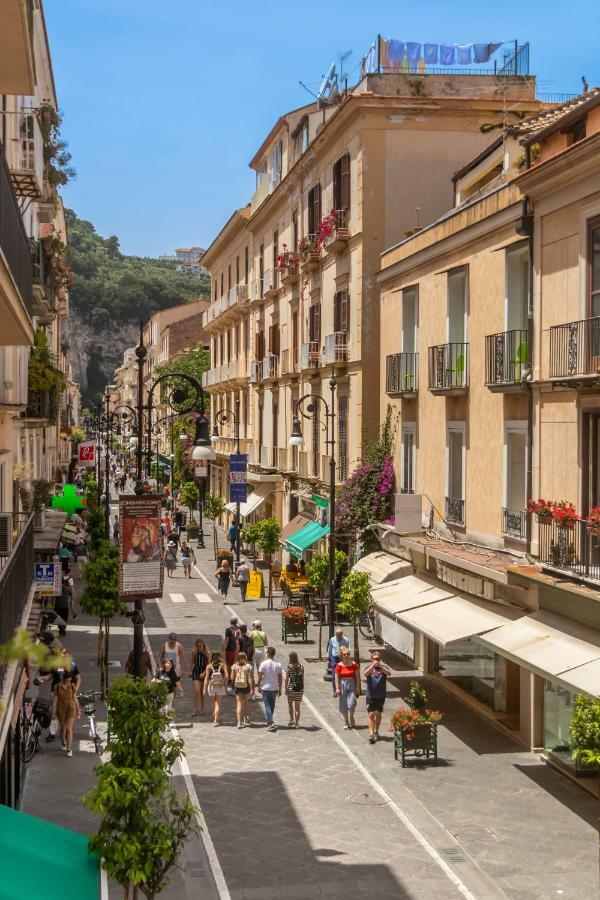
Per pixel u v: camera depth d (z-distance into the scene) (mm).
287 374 37812
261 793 14602
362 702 20359
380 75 29172
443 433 21531
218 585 34969
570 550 15094
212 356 63062
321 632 25391
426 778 15250
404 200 28625
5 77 12992
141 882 8867
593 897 11016
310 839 12820
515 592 17016
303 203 36094
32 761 16219
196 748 16984
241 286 49125
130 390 134750
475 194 24672
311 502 34500
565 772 15234
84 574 20781
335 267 31469
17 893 6980
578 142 14398
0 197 9109
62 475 57906
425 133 28641
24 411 22219
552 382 15141
